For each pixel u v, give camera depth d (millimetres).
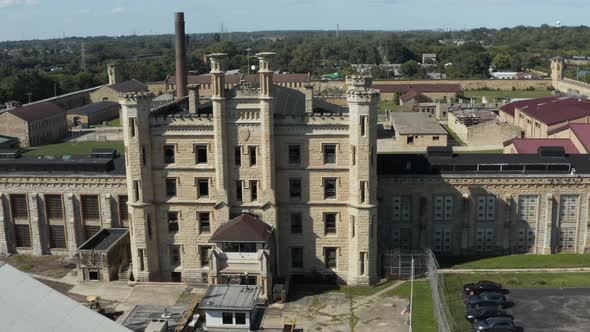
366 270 74438
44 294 41562
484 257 83438
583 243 84125
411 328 63000
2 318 38781
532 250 84625
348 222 74688
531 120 155250
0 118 178500
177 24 134000
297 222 76062
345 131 72438
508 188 82688
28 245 88625
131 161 73562
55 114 194750
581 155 87938
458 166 84250
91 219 86562
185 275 77562
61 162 87062
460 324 63094
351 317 66438
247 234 69875
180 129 73812
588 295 69188
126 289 74312
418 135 155625
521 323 62719
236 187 74625
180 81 136250
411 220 84000
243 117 72375
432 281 71125
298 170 74125
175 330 60219
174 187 75750
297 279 77062
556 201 82750
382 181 83000
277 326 64125
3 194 86875
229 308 61312
